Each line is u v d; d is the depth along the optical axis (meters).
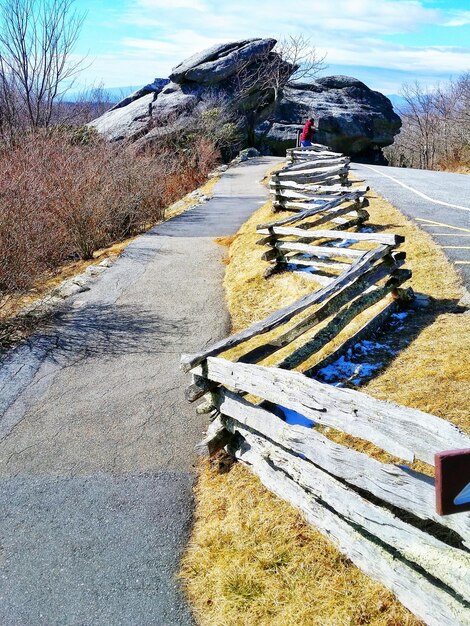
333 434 4.10
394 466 2.86
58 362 6.64
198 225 13.20
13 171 11.13
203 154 25.33
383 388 4.62
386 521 2.86
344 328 5.97
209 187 20.53
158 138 25.50
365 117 34.78
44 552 3.75
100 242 12.06
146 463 4.65
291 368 4.85
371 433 2.95
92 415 5.46
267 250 9.02
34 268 8.88
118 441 5.00
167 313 7.90
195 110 29.88
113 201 12.48
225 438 4.32
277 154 33.81
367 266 5.75
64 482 4.48
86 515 4.07
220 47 32.91
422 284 6.79
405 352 5.23
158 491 4.28
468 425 3.88
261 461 3.96
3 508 4.22
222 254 10.62
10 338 7.38
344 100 35.88
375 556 2.93
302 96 35.47
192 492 4.24
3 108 18.25
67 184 11.09
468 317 5.76
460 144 36.00
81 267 10.45
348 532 3.12
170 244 11.45
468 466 1.87
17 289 8.28
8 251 8.05
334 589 3.05
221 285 8.91
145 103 31.42
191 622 3.14
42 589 3.45
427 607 2.61
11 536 3.92
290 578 3.20
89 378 6.21
